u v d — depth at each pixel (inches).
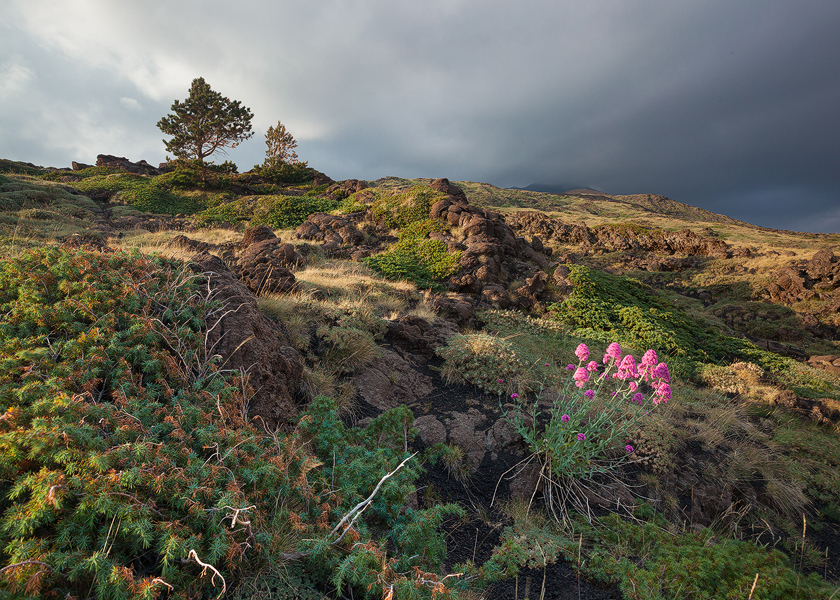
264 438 114.7
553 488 172.7
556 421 185.2
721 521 182.2
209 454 103.7
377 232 805.2
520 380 250.8
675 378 379.6
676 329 539.2
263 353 163.8
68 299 131.0
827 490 222.4
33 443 73.4
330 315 273.7
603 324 499.5
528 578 121.6
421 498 155.5
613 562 124.3
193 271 188.5
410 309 408.5
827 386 432.5
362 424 187.9
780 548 175.8
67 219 699.4
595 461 188.2
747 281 1000.2
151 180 1529.3
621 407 218.8
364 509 116.2
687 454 212.7
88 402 104.2
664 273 1176.8
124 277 154.0
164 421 101.9
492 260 614.9
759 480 212.7
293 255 492.7
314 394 191.2
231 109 1664.6
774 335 768.3
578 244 1451.8
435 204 800.3
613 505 171.3
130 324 135.2
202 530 80.4
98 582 63.7
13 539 67.6
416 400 233.3
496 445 193.9
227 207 1087.6
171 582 70.1
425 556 109.6
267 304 254.4
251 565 83.0
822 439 270.1
